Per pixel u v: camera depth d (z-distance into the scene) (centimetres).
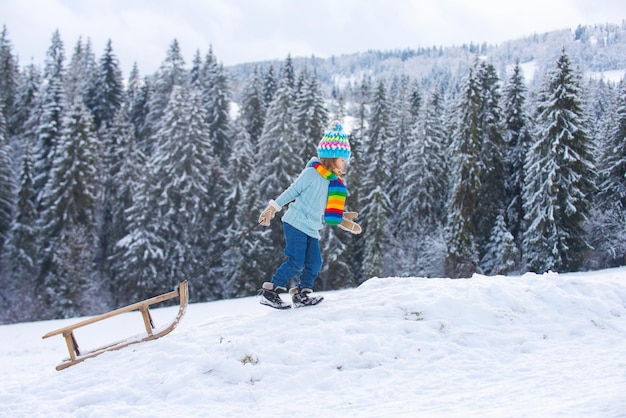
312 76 3900
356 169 3500
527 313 524
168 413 374
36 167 3809
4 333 1895
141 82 6378
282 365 434
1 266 3603
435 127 3862
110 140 4316
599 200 3519
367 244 3350
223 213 3706
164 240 3366
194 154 3509
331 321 505
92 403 403
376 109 4250
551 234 2956
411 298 550
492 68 3419
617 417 283
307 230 523
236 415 368
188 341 480
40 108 4691
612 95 6072
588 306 535
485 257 3319
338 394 393
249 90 4859
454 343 467
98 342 1702
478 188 3225
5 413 393
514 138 3638
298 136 3666
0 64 5353
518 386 380
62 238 3347
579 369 405
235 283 3303
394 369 428
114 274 3700
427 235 3606
